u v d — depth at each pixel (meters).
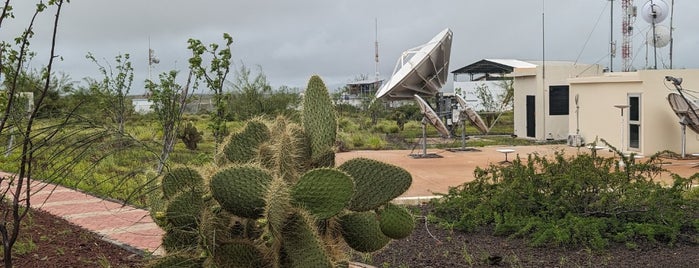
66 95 13.38
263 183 3.31
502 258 5.69
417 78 19.62
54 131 4.45
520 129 21.89
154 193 4.20
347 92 36.28
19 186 4.66
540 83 20.47
